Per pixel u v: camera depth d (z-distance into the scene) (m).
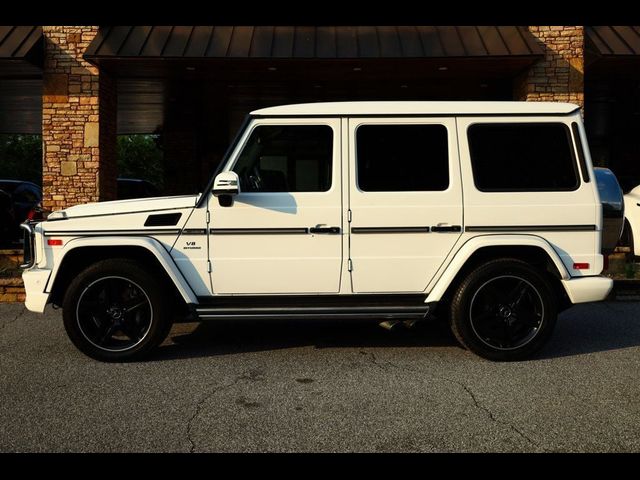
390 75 10.52
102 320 4.66
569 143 4.71
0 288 7.42
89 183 9.95
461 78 10.77
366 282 4.66
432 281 4.67
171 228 4.62
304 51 9.12
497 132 4.71
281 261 4.63
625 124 16.59
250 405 3.70
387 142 4.69
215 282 4.65
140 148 34.06
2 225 11.73
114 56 8.99
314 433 3.26
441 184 4.66
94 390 3.99
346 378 4.25
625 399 3.80
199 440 3.17
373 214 4.62
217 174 4.64
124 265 4.56
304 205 4.61
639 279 7.50
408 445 3.10
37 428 3.34
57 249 4.62
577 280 4.62
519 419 3.46
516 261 4.62
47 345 5.23
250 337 5.53
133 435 3.24
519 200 4.64
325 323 6.12
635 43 9.57
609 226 5.63
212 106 14.23
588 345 5.23
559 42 9.72
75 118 9.88
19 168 31.30
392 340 5.41
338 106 4.70
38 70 10.47
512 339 4.70
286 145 4.67
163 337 4.67
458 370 4.45
